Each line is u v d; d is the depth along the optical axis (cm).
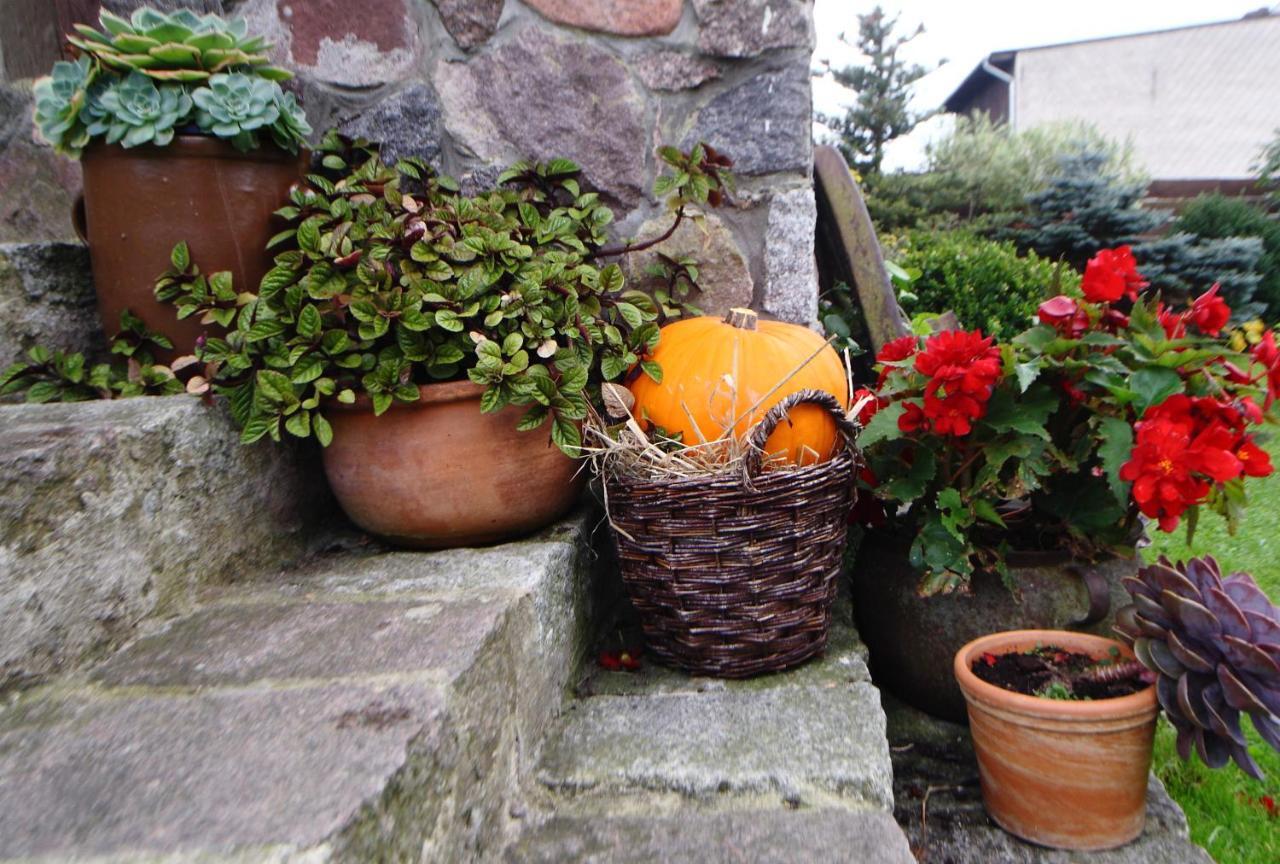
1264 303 889
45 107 147
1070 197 899
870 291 259
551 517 165
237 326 150
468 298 145
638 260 198
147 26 154
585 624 166
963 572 160
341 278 142
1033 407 158
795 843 109
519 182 188
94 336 169
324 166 182
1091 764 142
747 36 189
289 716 90
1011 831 152
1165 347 155
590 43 190
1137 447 144
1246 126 1714
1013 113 1744
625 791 121
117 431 117
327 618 121
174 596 127
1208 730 142
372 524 157
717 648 151
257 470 152
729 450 147
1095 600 163
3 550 98
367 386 140
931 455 165
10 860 67
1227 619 138
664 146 184
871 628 185
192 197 150
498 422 150
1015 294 550
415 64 193
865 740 129
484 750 105
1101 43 1736
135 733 88
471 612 118
